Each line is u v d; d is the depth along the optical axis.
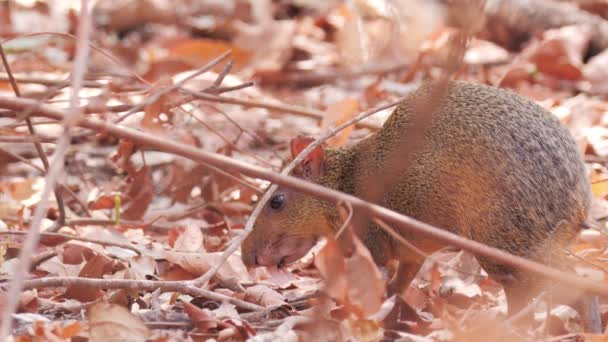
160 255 10.30
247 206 12.62
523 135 8.69
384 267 9.94
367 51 18.52
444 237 6.50
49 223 11.70
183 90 10.33
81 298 9.02
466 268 10.44
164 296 9.22
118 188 13.42
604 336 7.80
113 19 21.55
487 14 19.69
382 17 19.09
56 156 5.74
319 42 21.11
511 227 8.59
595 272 10.00
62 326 7.61
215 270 8.55
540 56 17.64
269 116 15.91
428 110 6.36
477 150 8.74
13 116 11.09
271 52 19.39
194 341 7.88
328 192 6.45
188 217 12.68
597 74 17.53
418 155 9.05
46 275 9.70
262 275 10.67
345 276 6.67
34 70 17.59
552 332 8.59
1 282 9.19
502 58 19.03
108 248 10.54
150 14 21.70
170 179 12.95
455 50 5.88
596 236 10.92
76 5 21.72
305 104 16.95
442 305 8.98
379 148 9.88
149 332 7.54
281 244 10.60
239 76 18.22
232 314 8.38
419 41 17.75
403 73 18.03
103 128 6.25
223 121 15.32
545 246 8.58
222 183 12.83
